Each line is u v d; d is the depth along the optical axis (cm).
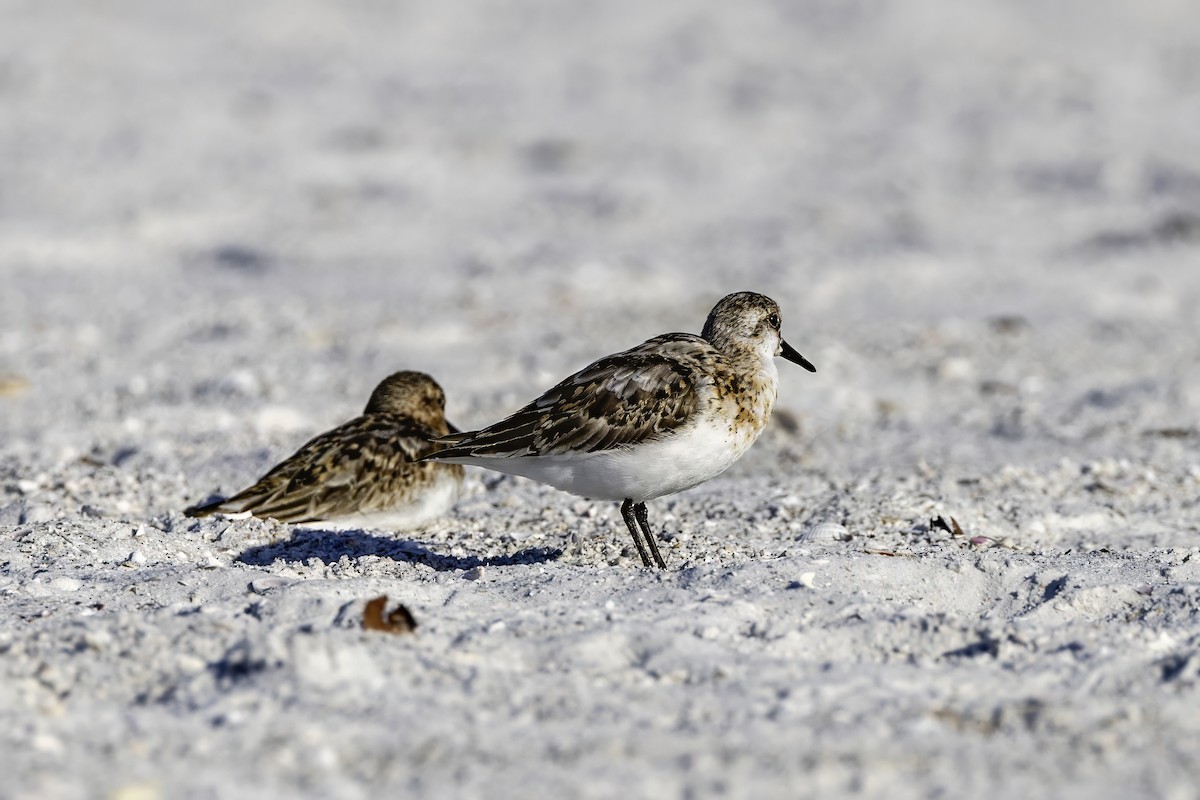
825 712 648
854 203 2975
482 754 604
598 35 5094
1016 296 2250
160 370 1722
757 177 3238
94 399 1578
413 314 2027
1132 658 718
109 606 810
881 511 1093
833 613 789
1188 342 1930
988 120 3769
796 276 2347
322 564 907
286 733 617
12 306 2092
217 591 837
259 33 4959
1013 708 653
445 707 651
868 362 1808
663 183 3153
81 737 617
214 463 1286
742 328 947
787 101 4044
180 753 600
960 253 2553
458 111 3878
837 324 2023
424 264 2427
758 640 751
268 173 3141
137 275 2369
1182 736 626
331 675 676
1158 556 934
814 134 3675
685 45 4881
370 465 1050
